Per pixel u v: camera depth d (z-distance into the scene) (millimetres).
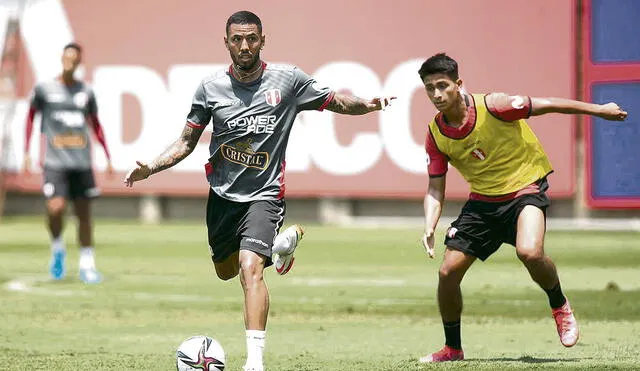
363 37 75250
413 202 77312
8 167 80938
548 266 25594
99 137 48156
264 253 23891
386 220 77750
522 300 41219
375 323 35656
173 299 42156
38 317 37062
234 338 32469
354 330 34031
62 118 47188
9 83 80312
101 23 79188
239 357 28562
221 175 24797
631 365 25953
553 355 28219
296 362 27406
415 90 74688
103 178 79312
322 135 75812
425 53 74375
